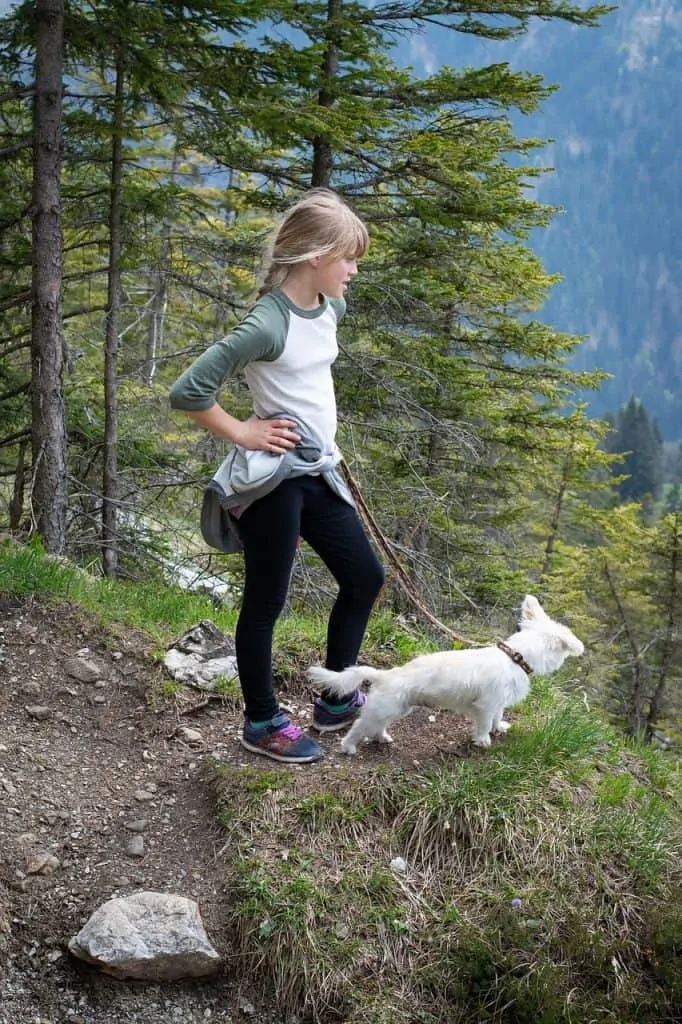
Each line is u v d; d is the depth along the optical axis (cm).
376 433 1011
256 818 339
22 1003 282
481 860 334
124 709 414
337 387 996
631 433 7775
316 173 868
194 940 296
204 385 301
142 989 291
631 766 416
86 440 1038
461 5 845
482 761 370
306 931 303
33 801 349
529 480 1275
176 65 819
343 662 375
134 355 1162
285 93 784
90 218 1015
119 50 740
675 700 2158
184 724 403
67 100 842
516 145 920
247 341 303
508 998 293
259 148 942
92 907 309
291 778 354
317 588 872
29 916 304
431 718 409
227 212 1549
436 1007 296
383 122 786
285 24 808
